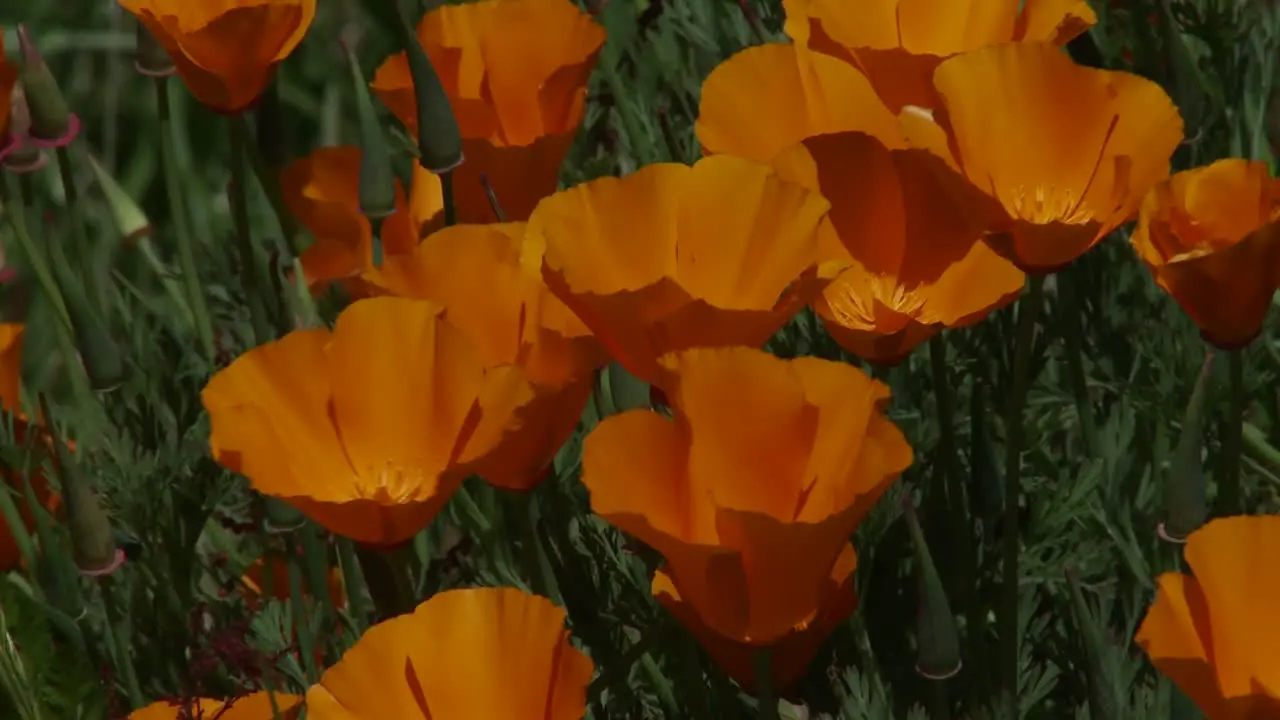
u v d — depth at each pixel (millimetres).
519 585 1078
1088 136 1002
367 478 983
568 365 985
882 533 1071
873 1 1074
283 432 977
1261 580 917
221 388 971
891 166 1003
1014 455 1015
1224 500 1029
